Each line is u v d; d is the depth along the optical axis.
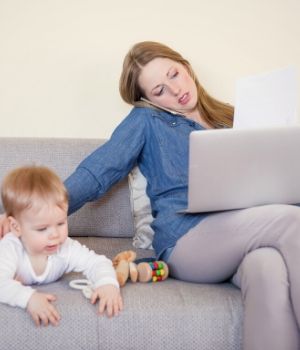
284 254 1.05
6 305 1.05
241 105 1.47
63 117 1.88
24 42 1.84
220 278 1.24
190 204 1.16
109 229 1.67
